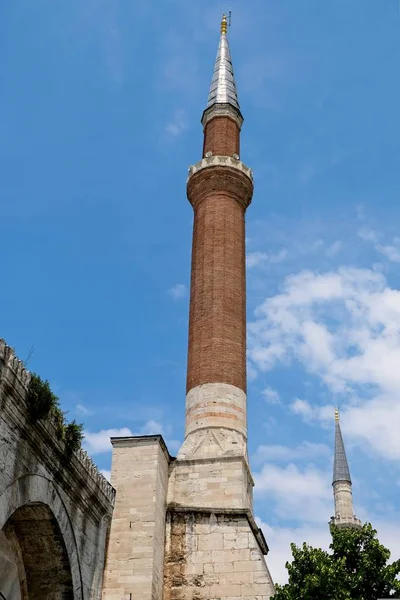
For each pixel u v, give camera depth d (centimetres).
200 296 4581
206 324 4422
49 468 2261
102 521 2703
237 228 4934
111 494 2767
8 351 1989
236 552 3416
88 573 2511
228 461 3788
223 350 4297
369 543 3192
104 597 3148
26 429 2098
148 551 3253
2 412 1972
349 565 3162
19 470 2052
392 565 3072
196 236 4934
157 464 3544
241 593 3294
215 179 5066
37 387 2139
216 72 6175
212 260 4688
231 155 5444
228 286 4581
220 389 4144
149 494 3431
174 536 3519
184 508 3581
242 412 4141
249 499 3903
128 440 3631
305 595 2977
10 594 2270
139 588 3155
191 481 3747
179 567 3425
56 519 2291
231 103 5797
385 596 3016
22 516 2280
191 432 4028
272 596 3173
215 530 3503
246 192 5181
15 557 2325
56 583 2364
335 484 9506
